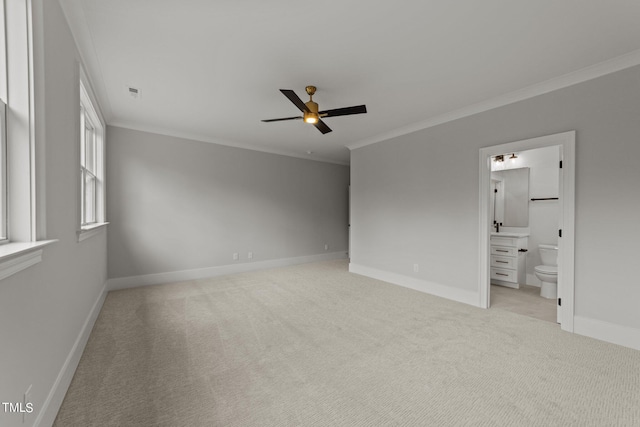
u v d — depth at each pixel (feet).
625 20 6.07
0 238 3.85
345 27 6.45
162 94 9.92
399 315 9.78
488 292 10.66
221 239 16.02
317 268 18.07
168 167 14.21
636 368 6.41
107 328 8.51
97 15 5.99
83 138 9.17
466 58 7.68
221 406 5.12
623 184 7.61
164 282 14.10
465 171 11.31
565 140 8.59
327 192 21.17
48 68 4.81
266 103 10.74
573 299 8.43
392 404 5.21
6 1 4.08
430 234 12.60
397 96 10.05
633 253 7.47
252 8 5.83
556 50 7.25
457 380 5.97
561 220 8.73
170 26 6.38
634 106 7.44
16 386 3.41
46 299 4.48
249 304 10.87
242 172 16.88
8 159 4.04
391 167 14.51
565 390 5.62
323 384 5.82
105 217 12.03
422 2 5.65
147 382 5.81
